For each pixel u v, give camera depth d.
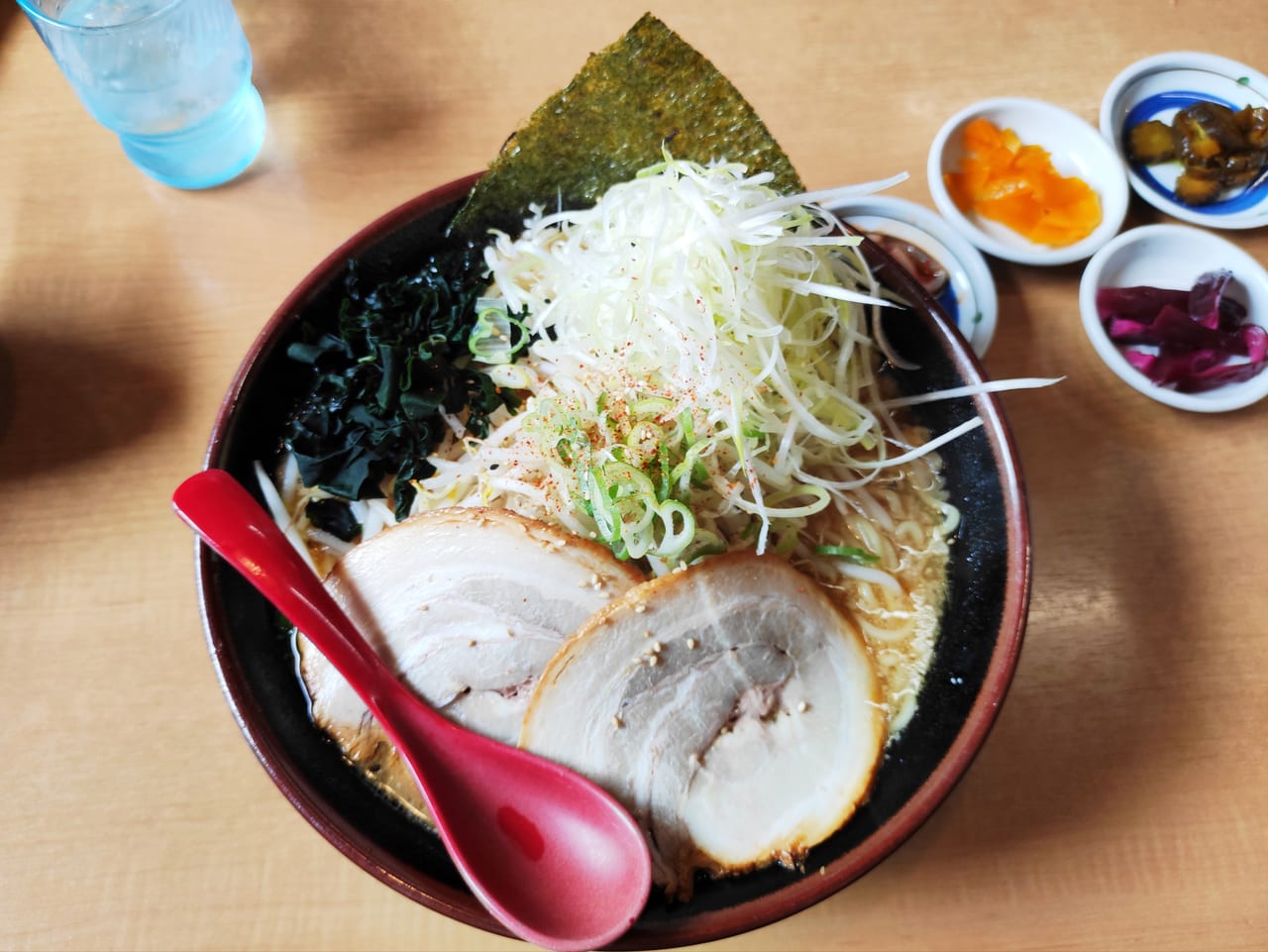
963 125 0.44
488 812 0.31
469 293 0.39
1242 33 0.47
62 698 0.35
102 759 0.34
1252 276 0.41
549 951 0.30
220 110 0.41
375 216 0.42
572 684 0.32
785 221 0.36
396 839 0.31
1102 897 0.33
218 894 0.33
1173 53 0.46
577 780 0.30
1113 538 0.38
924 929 0.33
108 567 0.37
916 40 0.46
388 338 0.37
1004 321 0.42
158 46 0.39
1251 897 0.33
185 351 0.40
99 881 0.33
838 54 0.46
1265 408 0.41
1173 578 0.38
